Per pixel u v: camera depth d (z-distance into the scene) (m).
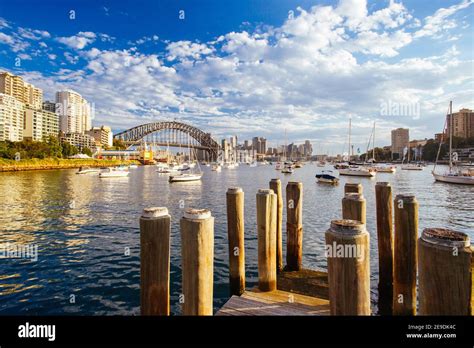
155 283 4.17
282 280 7.16
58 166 86.56
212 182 50.75
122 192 34.34
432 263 3.22
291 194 7.86
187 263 4.18
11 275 9.26
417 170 83.56
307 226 16.16
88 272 9.52
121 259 10.78
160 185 44.19
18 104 110.12
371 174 55.81
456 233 3.29
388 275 6.54
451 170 43.72
